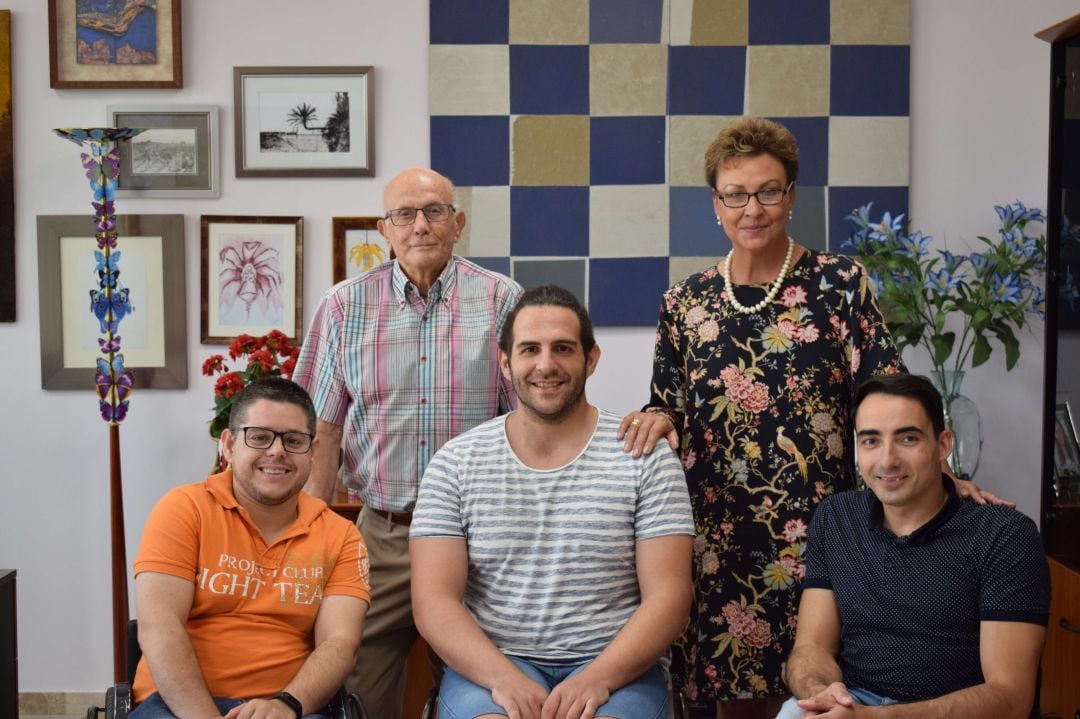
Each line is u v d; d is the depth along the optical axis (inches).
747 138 85.9
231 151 131.8
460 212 99.4
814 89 129.9
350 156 131.6
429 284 96.1
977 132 130.0
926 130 130.3
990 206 130.2
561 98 130.9
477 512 80.0
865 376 87.7
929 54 129.9
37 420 134.1
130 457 133.9
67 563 134.9
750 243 86.7
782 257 89.8
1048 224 101.5
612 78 130.5
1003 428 130.6
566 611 78.1
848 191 130.3
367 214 132.2
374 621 95.3
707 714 123.6
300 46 131.4
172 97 131.8
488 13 130.0
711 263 131.7
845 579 77.2
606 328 132.8
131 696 78.5
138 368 132.6
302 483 81.5
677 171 131.0
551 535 79.0
